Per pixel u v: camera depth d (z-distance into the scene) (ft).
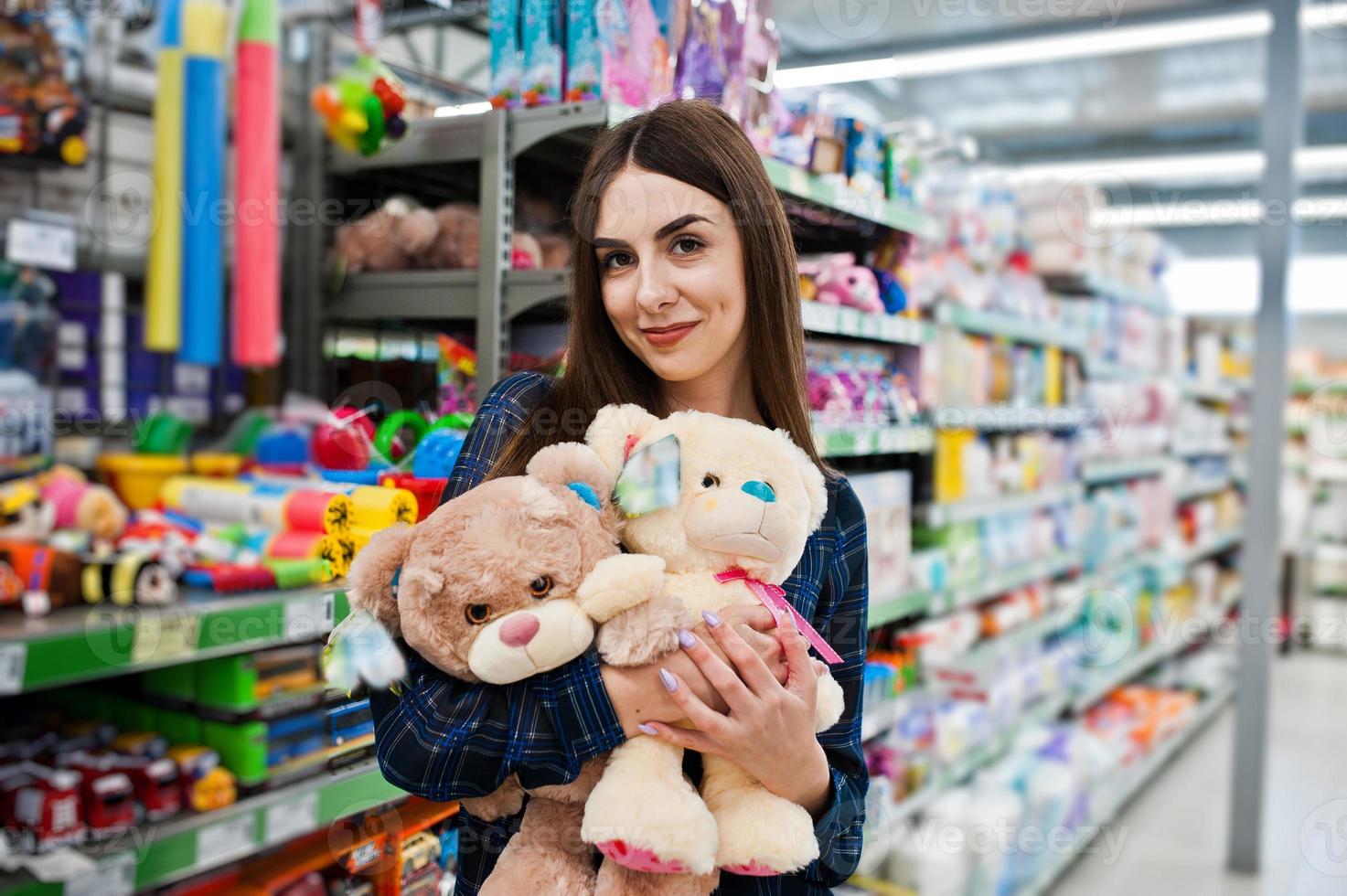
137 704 5.64
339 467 4.30
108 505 4.86
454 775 2.71
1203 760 15.43
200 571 4.79
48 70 4.73
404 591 2.60
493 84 5.03
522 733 2.66
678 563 2.96
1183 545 17.02
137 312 5.39
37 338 4.94
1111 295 13.98
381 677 2.89
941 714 9.40
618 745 2.70
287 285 5.40
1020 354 11.01
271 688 5.54
